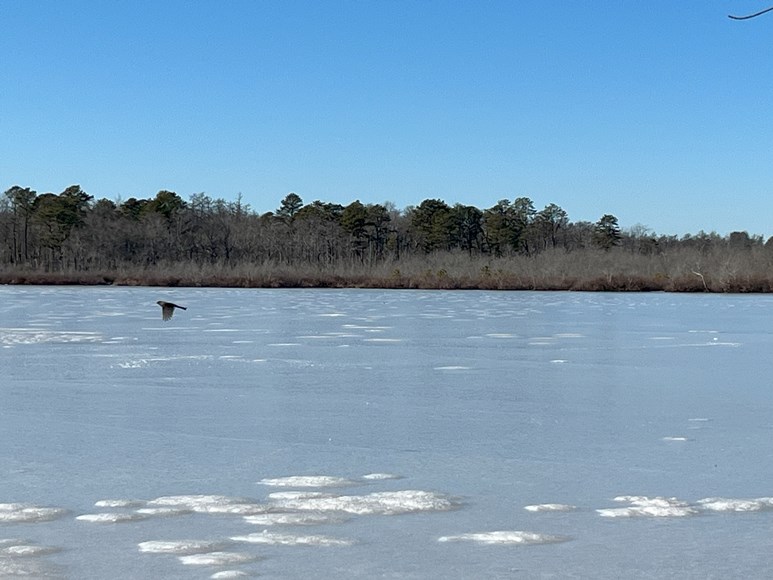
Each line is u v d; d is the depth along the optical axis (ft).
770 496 29.01
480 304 159.94
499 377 58.85
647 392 52.24
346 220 373.40
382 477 31.55
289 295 197.06
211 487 29.94
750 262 228.63
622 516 26.73
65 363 66.08
